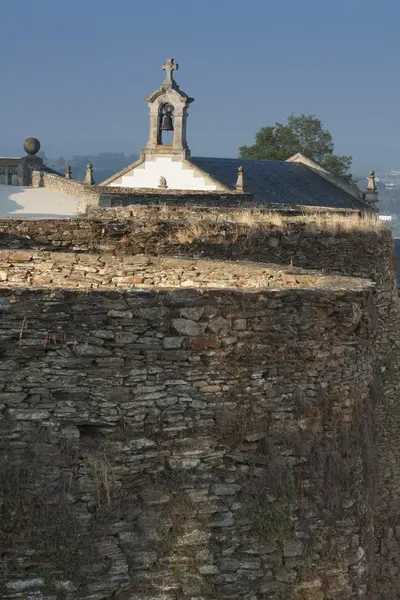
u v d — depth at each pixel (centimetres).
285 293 1714
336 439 1792
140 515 1571
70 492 1538
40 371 1561
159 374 1611
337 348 1789
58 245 2750
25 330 1555
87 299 1577
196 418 1631
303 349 1734
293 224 2994
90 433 1586
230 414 1656
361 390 1862
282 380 1717
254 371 1684
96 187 5891
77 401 1566
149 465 1599
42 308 1561
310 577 1661
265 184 10562
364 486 1864
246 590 1605
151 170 10638
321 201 10462
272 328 1700
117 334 1586
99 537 1534
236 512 1630
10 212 5506
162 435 1609
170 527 1581
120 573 1525
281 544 1648
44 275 2550
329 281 1967
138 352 1599
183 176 10556
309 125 15300
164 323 1611
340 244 3119
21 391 1553
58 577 1495
